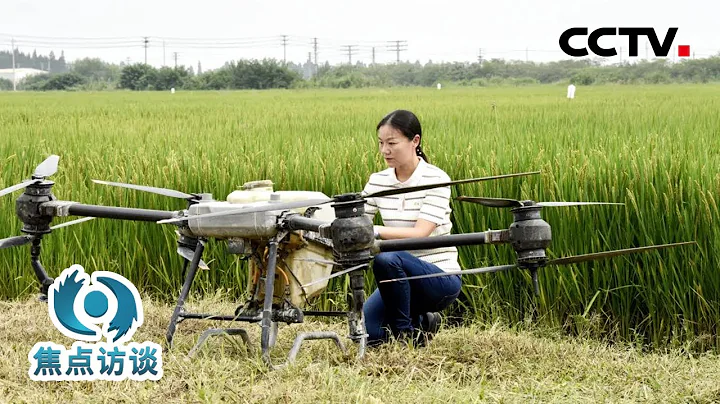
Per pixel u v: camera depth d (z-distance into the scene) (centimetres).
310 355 533
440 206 553
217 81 10688
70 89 11900
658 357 584
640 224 639
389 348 543
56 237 788
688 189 643
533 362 544
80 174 880
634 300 658
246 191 524
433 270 556
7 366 507
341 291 701
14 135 1407
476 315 680
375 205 576
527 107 2450
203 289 752
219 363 507
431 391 470
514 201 468
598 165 721
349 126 1554
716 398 490
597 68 11450
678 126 1455
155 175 825
